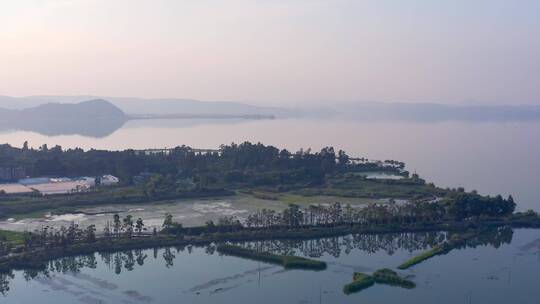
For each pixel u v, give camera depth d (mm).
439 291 181625
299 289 183250
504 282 190375
